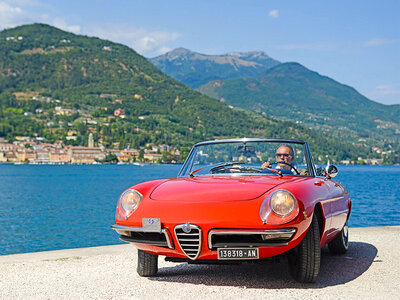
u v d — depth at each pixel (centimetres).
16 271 498
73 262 546
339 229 512
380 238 690
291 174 480
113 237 2222
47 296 393
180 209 393
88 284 433
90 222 2856
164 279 441
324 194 437
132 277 457
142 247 422
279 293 379
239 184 420
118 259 561
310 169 494
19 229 2603
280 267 486
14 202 4656
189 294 382
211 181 442
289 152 501
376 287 401
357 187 5956
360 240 675
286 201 378
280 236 377
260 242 380
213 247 385
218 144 520
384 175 11406
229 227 378
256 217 377
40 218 3159
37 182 8894
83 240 2147
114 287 416
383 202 3625
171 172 14650
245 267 490
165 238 402
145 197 423
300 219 378
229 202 388
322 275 448
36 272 493
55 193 5931
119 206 426
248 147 508
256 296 370
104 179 9994
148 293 390
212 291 389
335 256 553
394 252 575
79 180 9581
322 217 426
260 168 486
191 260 407
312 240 397
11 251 1878
